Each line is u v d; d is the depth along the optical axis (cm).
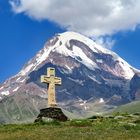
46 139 6109
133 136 6319
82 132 7050
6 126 8712
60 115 9931
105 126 7919
